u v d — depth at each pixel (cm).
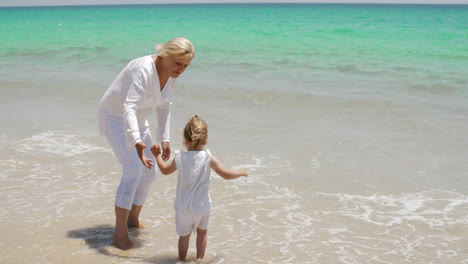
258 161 589
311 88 1064
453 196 482
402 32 2680
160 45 344
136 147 337
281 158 600
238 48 1961
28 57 1716
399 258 357
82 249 361
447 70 1323
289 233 400
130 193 360
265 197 479
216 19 4450
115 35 2625
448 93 1000
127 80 354
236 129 736
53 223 409
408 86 1077
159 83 356
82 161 577
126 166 363
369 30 2836
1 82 1120
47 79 1191
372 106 877
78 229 398
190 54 337
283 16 5231
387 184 516
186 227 343
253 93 995
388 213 443
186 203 337
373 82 1141
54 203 453
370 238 392
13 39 2405
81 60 1631
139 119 370
